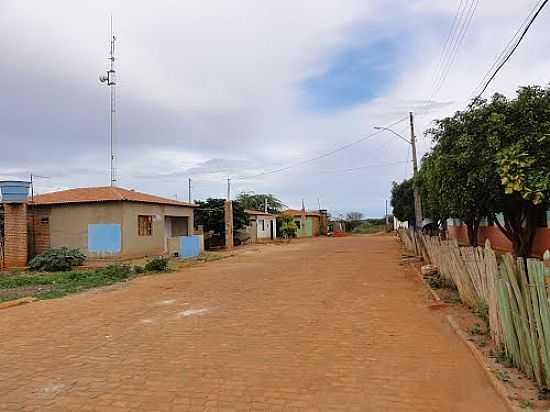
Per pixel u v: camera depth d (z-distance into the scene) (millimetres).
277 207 74500
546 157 7020
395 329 8055
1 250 22578
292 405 4789
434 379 5500
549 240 14617
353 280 14836
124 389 5316
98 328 8586
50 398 5082
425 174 13195
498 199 10109
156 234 27219
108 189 26688
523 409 4355
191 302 11305
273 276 16531
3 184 23078
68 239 25078
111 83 29000
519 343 5289
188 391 5227
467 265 9281
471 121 9742
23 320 9531
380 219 88000
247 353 6715
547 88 9016
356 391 5156
